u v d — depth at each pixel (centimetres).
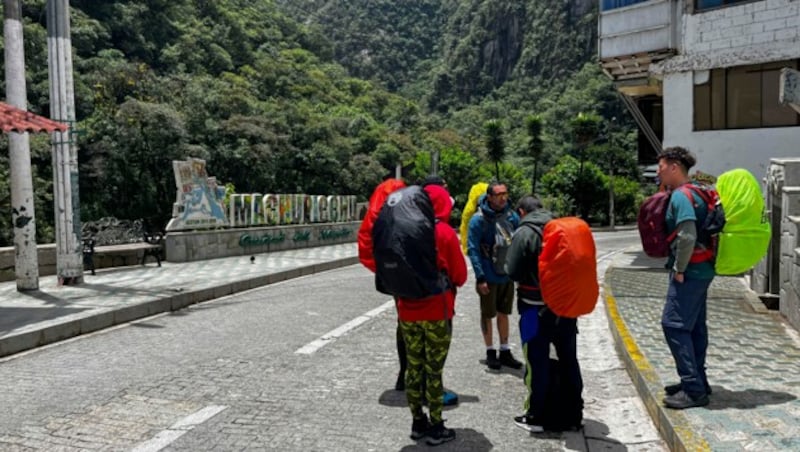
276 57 8306
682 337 417
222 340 715
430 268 394
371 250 454
